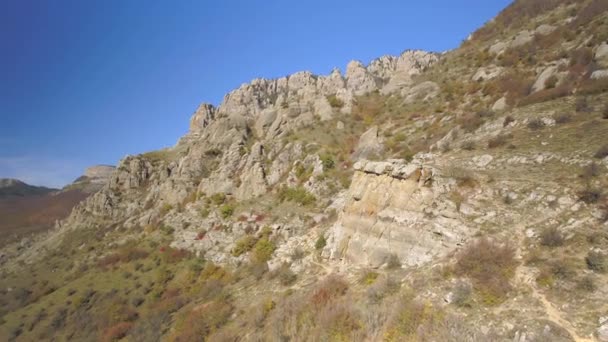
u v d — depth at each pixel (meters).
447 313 17.39
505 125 32.47
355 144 53.94
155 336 30.66
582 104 28.16
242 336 25.00
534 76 40.44
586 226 18.25
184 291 38.66
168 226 54.78
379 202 27.64
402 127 50.53
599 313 14.09
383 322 18.92
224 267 39.97
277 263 34.31
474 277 18.69
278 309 25.39
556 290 15.95
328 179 46.88
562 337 13.77
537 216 20.56
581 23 45.47
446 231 22.47
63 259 60.47
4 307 47.09
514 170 25.12
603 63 32.12
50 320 41.16
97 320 38.09
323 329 20.53
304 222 40.66
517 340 14.54
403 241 24.36
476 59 60.69
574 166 22.48
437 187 25.41
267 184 53.16
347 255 28.05
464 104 46.56
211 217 50.56
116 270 48.75
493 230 21.02
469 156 29.67
